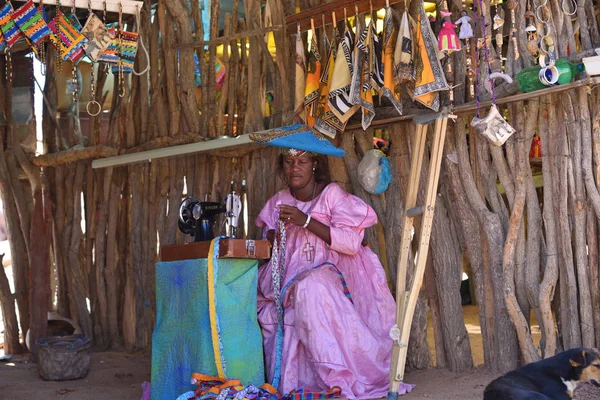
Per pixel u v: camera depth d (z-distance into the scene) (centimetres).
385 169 505
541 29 430
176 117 605
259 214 512
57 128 660
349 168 529
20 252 641
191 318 423
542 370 338
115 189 639
